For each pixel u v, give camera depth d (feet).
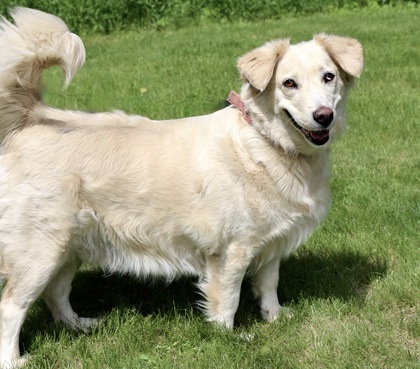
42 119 13.12
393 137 25.34
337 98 13.34
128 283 16.40
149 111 29.32
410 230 17.81
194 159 12.96
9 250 12.57
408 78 34.09
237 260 13.32
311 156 13.34
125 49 49.19
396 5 68.13
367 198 19.83
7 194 12.56
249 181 12.88
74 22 58.54
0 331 12.82
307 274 16.22
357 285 15.88
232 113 13.37
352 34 49.24
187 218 13.10
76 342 13.61
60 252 12.82
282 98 12.87
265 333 13.98
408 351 12.78
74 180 12.64
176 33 57.98
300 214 13.37
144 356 13.10
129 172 12.91
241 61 13.21
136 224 13.24
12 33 12.68
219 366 12.64
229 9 64.28
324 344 13.14
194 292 15.79
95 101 31.07
